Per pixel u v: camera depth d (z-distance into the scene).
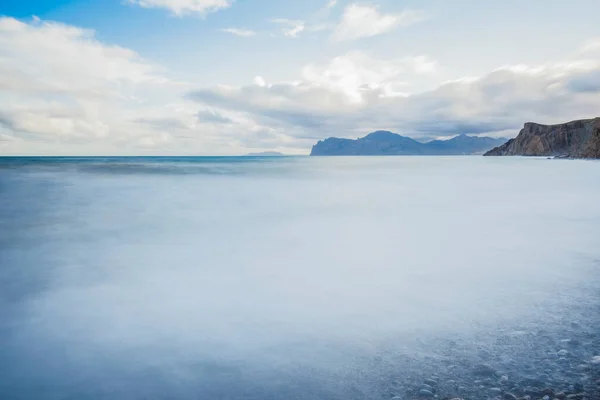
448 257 7.39
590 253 7.56
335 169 54.06
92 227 10.65
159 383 3.28
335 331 4.25
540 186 23.59
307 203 16.11
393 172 45.25
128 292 5.50
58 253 7.78
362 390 3.17
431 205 15.31
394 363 3.58
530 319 4.48
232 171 45.69
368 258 7.35
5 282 5.94
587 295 5.23
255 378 3.36
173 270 6.61
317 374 3.42
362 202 16.56
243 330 4.27
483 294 5.32
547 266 6.66
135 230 10.23
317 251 7.98
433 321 4.48
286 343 3.98
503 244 8.47
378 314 4.68
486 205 15.31
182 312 4.78
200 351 3.82
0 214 12.73
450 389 3.17
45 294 5.41
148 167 54.66
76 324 4.43
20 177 29.86
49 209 13.93
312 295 5.37
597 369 3.41
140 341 4.02
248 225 11.05
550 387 3.16
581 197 17.47
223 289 5.62
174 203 15.95
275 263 7.02
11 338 4.06
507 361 3.58
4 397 3.06
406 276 6.20
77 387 3.22
